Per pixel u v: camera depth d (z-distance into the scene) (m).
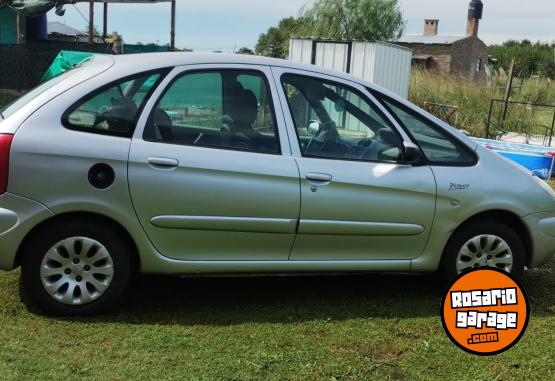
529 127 18.02
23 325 3.69
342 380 3.29
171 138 3.87
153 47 17.62
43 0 15.98
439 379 3.37
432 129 4.44
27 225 3.64
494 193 4.42
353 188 4.12
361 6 30.67
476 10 50.53
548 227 4.61
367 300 4.49
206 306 4.21
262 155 4.00
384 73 15.63
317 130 4.22
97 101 3.79
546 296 4.80
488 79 25.19
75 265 3.80
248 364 3.39
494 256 4.54
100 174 3.70
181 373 3.25
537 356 3.71
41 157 3.62
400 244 4.30
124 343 3.55
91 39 16.41
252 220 3.96
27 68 15.02
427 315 4.25
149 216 3.80
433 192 4.28
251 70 4.13
